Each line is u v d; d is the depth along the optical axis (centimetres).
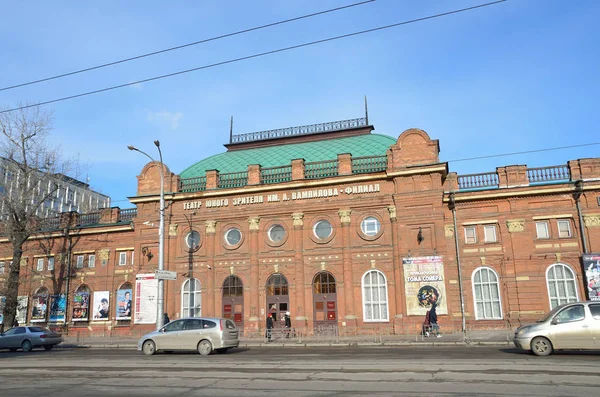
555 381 1103
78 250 4025
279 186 3369
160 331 2116
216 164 3884
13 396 1084
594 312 1603
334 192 3291
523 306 2938
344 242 3206
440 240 3014
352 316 3088
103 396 1066
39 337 2678
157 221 3638
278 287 3300
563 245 2956
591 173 2984
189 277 3491
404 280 3019
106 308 3794
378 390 1048
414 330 2933
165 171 3694
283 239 3347
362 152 3519
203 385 1174
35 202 4138
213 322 2089
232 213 3475
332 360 1597
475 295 3036
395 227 3114
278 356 1812
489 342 2270
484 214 3112
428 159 3128
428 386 1077
